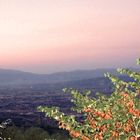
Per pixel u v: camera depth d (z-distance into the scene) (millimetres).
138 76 17000
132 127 16672
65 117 16938
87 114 17391
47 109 17031
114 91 17328
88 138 16891
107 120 16422
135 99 16672
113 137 16594
